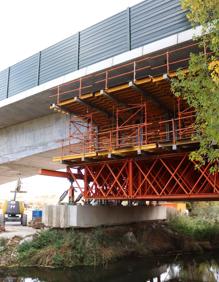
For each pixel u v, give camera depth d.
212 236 28.81
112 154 19.91
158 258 23.11
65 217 21.86
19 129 33.00
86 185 22.69
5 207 32.12
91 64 23.58
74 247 20.12
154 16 20.80
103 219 23.27
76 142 26.28
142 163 20.80
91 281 16.75
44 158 32.56
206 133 10.56
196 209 37.59
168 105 21.50
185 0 10.91
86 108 23.41
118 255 21.22
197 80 10.65
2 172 39.03
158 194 19.12
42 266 18.92
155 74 22.56
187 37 18.38
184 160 18.77
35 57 27.92
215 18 10.62
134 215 26.09
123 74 21.30
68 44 25.52
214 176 17.23
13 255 19.58
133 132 21.92
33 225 29.47
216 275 19.25
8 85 29.88
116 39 22.48
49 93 25.73
